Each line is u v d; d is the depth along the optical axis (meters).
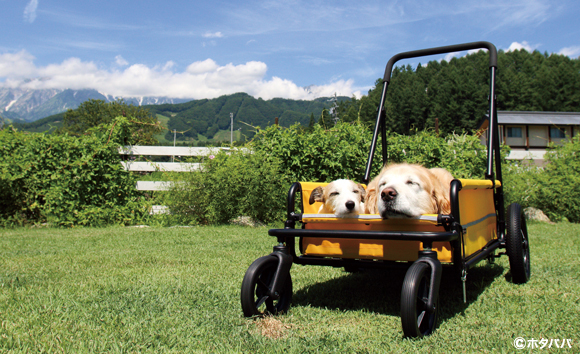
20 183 7.04
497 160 3.57
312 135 7.66
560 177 9.14
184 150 7.88
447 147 8.14
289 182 7.71
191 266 3.85
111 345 1.90
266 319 2.31
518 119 32.19
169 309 2.48
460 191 2.37
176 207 7.52
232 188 7.34
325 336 2.05
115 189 7.41
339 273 3.77
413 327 1.93
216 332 2.10
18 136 7.23
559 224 8.17
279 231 2.52
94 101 50.19
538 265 3.94
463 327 2.19
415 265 2.04
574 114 33.50
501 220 3.50
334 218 2.57
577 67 74.12
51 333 2.04
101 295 2.78
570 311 2.43
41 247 4.95
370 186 3.05
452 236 2.11
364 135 7.77
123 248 4.92
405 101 74.12
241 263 4.03
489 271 3.84
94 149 7.21
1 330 2.06
